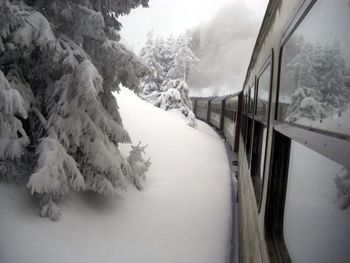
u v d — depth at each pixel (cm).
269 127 268
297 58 180
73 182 477
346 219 109
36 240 424
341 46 111
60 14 503
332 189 123
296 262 168
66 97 480
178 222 608
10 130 419
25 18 428
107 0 577
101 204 564
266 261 204
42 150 452
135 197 635
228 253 539
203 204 719
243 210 511
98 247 464
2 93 368
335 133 110
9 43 426
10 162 469
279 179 223
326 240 126
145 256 482
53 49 453
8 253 391
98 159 511
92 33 502
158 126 1220
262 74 416
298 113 168
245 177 546
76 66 467
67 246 439
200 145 1305
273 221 225
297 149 185
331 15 123
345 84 105
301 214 167
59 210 475
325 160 133
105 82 597
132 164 644
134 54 561
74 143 509
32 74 510
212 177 951
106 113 585
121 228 528
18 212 449
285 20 225
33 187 419
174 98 1989
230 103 1606
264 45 399
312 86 146
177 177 838
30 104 509
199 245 549
